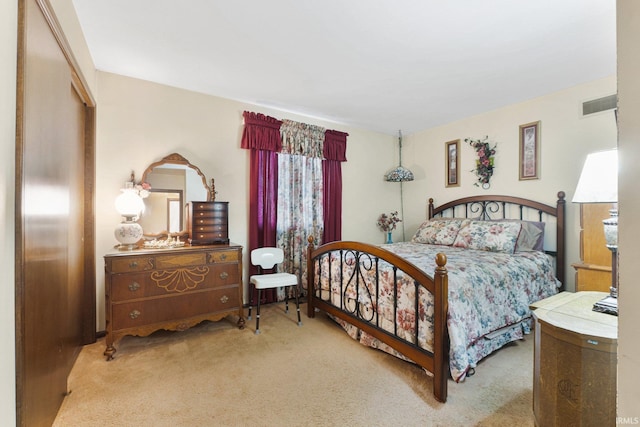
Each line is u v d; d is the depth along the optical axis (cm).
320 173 401
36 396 129
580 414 115
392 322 214
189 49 232
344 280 265
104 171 266
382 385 189
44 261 136
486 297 211
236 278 279
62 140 161
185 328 252
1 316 101
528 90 308
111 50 234
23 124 112
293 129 371
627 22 51
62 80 160
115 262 226
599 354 111
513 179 347
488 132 371
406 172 434
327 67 260
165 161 292
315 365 213
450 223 372
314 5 181
